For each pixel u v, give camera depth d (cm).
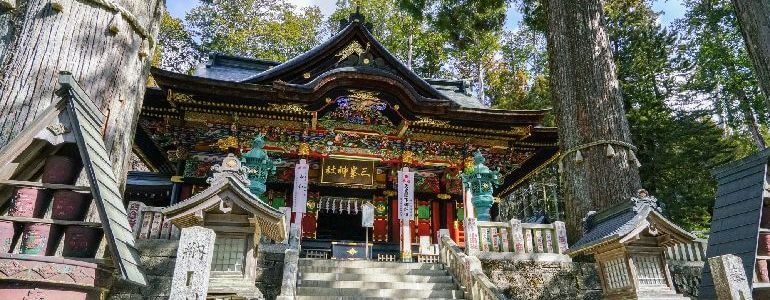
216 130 1412
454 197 1600
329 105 1390
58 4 449
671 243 522
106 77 464
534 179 2517
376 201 1552
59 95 309
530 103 2520
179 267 320
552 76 1096
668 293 500
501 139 1552
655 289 500
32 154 311
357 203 1559
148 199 1753
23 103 406
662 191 1772
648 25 2095
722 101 2334
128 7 510
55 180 300
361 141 1534
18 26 442
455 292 792
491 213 1759
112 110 469
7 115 400
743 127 2503
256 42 2986
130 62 509
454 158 1586
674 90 2067
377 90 1344
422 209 1594
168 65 2933
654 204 533
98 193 285
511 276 820
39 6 449
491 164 1658
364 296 765
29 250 272
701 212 1717
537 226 885
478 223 877
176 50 2977
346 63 1502
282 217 464
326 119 1455
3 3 437
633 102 1931
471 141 1549
